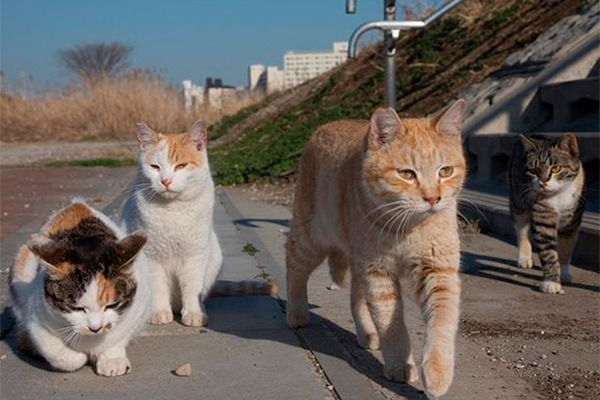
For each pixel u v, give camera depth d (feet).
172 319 4.94
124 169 16.42
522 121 9.26
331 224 4.43
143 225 4.74
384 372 4.08
